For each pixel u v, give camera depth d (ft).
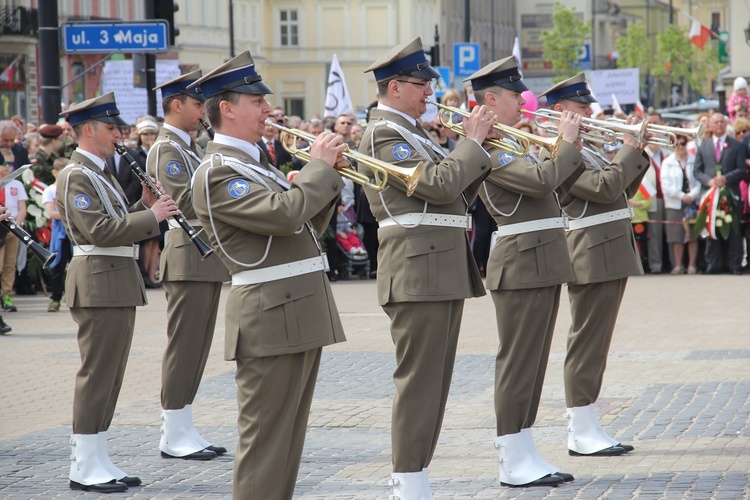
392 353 48.93
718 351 47.14
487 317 59.06
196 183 23.09
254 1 257.96
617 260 32.50
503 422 29.63
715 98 277.23
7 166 59.47
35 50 173.58
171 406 33.04
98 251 30.19
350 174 23.59
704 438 33.50
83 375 30.14
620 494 28.19
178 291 32.89
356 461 32.22
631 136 32.32
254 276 22.99
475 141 26.27
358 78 280.72
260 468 22.97
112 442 34.91
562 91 33.88
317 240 23.73
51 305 63.98
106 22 66.28
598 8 372.99
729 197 72.69
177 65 87.35
